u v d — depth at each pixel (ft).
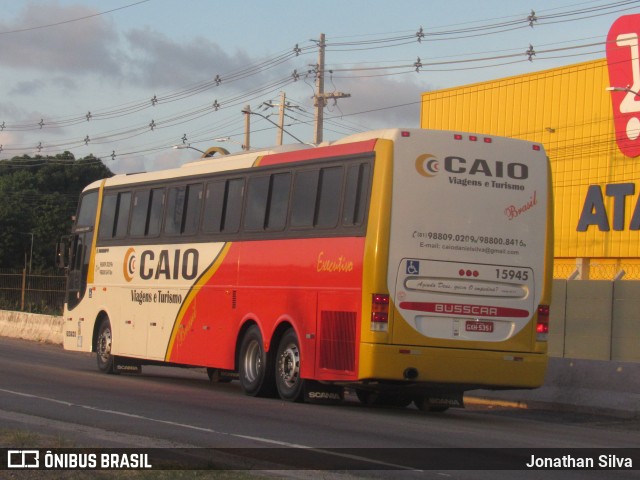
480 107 142.00
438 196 48.44
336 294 49.67
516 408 62.23
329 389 53.26
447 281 48.21
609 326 102.99
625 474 32.86
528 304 49.62
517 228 49.67
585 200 130.00
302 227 53.11
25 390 53.62
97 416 42.88
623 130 126.52
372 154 48.85
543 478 31.19
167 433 38.01
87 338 75.10
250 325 57.11
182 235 64.23
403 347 47.37
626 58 126.11
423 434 40.88
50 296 123.13
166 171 67.41
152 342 66.39
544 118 134.92
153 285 66.85
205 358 60.49
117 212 72.84
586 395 59.36
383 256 47.42
